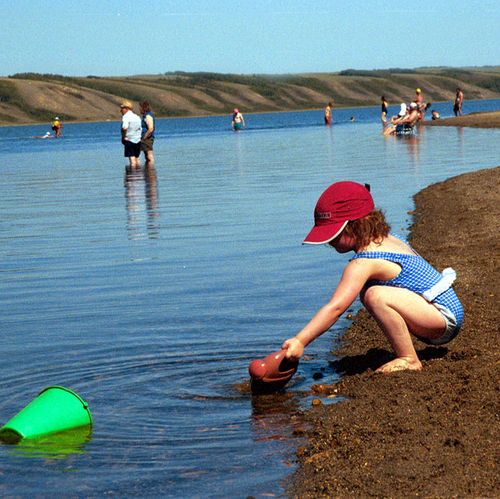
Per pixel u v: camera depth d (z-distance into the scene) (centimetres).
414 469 259
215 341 436
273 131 4016
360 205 370
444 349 398
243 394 358
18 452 294
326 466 269
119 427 318
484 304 473
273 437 304
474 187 1059
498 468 256
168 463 281
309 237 370
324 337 452
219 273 626
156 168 1834
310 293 543
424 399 325
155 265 670
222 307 512
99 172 1783
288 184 1316
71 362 404
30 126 10756
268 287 567
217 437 306
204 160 2030
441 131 2931
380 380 355
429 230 767
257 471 272
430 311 368
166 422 323
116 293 567
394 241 384
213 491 258
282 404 344
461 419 300
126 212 1051
